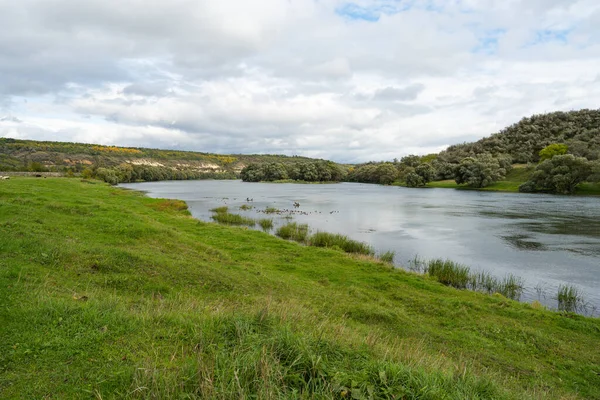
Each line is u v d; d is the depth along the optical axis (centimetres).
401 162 15975
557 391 876
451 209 5350
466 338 1173
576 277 2155
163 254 1548
